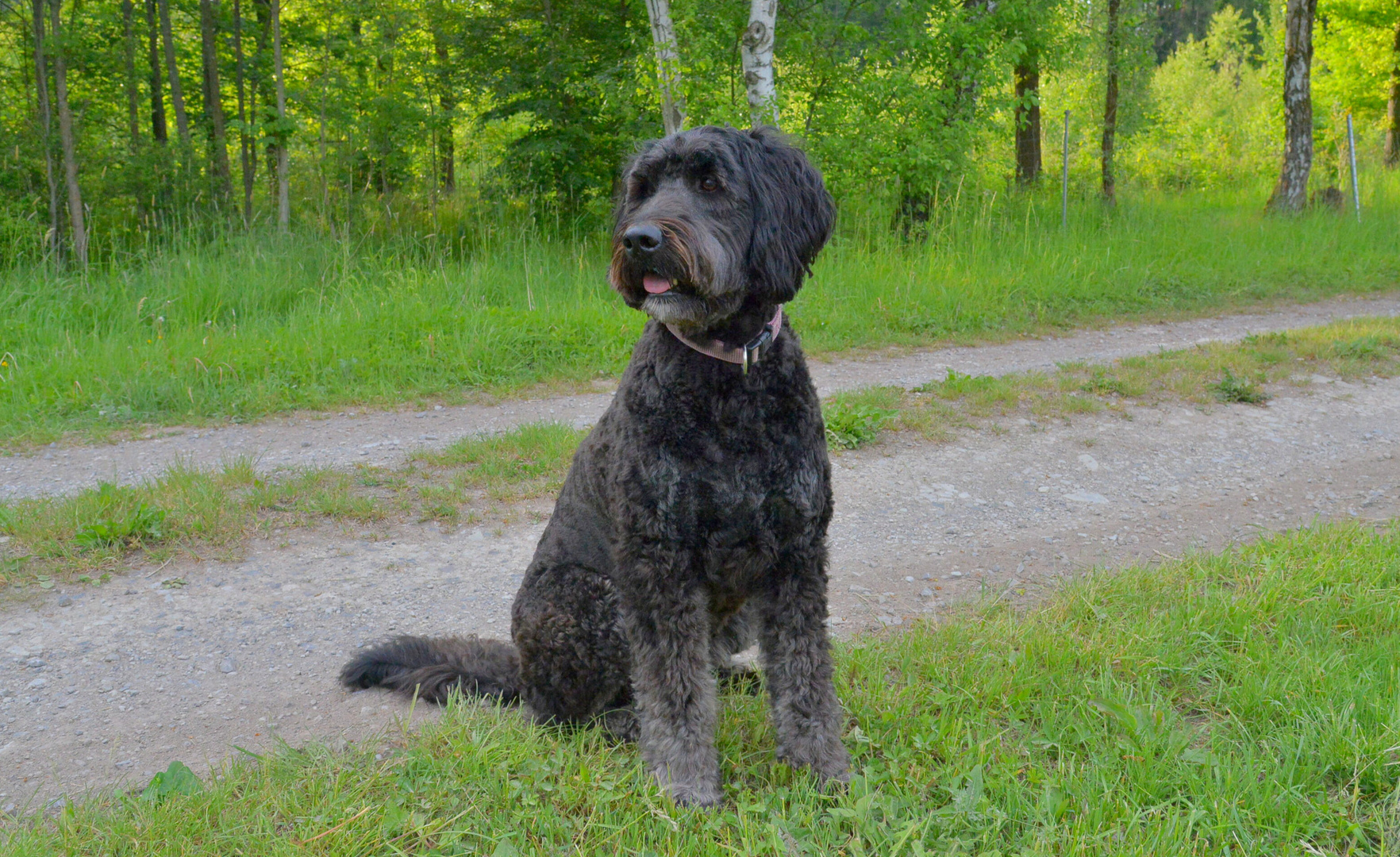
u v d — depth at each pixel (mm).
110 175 13297
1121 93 20406
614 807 2631
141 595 4156
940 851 2346
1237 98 32781
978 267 11617
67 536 4598
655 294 2496
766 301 2762
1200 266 12570
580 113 14586
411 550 4695
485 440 6090
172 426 6754
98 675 3516
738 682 3414
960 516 5121
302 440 6398
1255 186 22297
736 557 2652
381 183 16219
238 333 8758
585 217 14039
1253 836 2381
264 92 15859
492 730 2906
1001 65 13156
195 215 12945
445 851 2439
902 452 6055
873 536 4875
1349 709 2730
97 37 13195
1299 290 11992
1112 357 8641
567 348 8492
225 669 3574
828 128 13391
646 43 13039
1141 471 5750
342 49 14445
